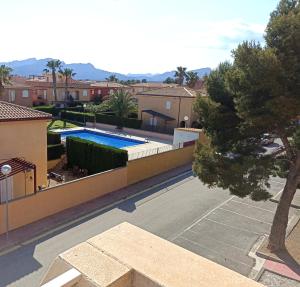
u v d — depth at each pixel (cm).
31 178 1872
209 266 288
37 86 6306
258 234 1561
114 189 2078
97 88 7250
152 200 1962
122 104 4575
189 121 4309
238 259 1333
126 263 283
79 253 294
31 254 1323
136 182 2272
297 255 1353
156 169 2473
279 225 1374
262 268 1264
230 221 1700
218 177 1380
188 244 1448
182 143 2847
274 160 1366
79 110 5594
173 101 4397
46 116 1897
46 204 1647
